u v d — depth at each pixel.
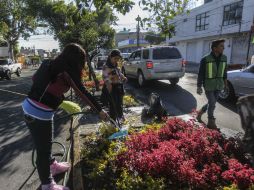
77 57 3.36
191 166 3.94
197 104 9.80
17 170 4.80
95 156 4.82
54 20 28.08
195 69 27.94
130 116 7.74
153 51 13.33
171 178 3.82
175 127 5.38
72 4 5.90
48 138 3.62
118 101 6.48
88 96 3.48
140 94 11.91
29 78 23.33
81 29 14.42
